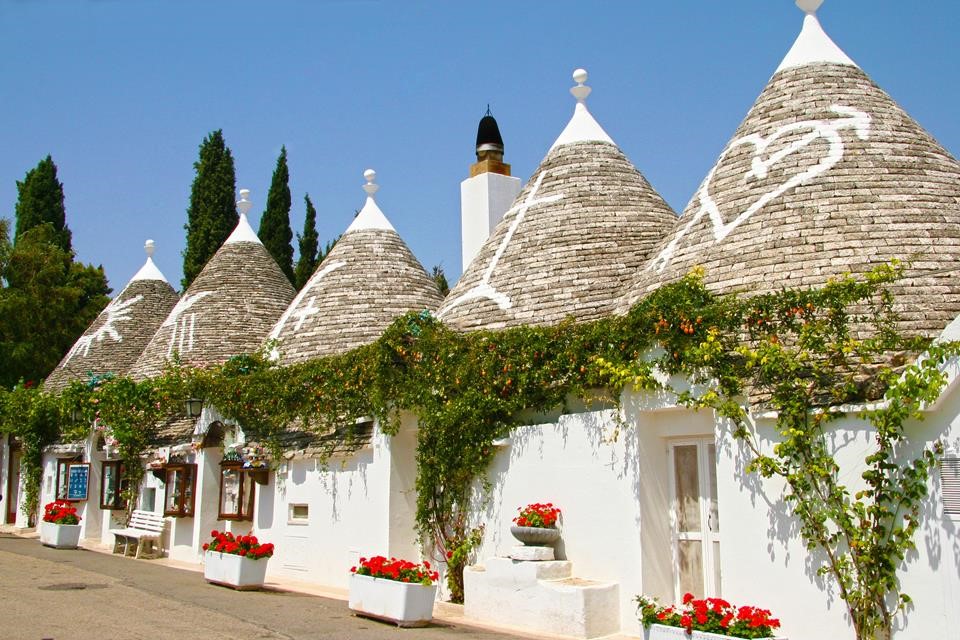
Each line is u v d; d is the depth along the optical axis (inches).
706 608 353.7
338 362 653.3
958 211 469.1
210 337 943.0
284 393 700.0
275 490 713.6
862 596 355.6
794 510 378.0
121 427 869.8
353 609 486.3
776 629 373.7
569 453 489.1
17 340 1488.7
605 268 596.4
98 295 1838.1
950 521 338.3
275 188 1740.9
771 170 504.1
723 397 413.4
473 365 543.5
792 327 405.7
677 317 435.2
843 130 505.0
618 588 449.1
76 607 474.0
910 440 353.1
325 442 673.6
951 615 334.3
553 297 588.1
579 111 703.7
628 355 462.6
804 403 383.2
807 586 376.5
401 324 598.9
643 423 454.6
